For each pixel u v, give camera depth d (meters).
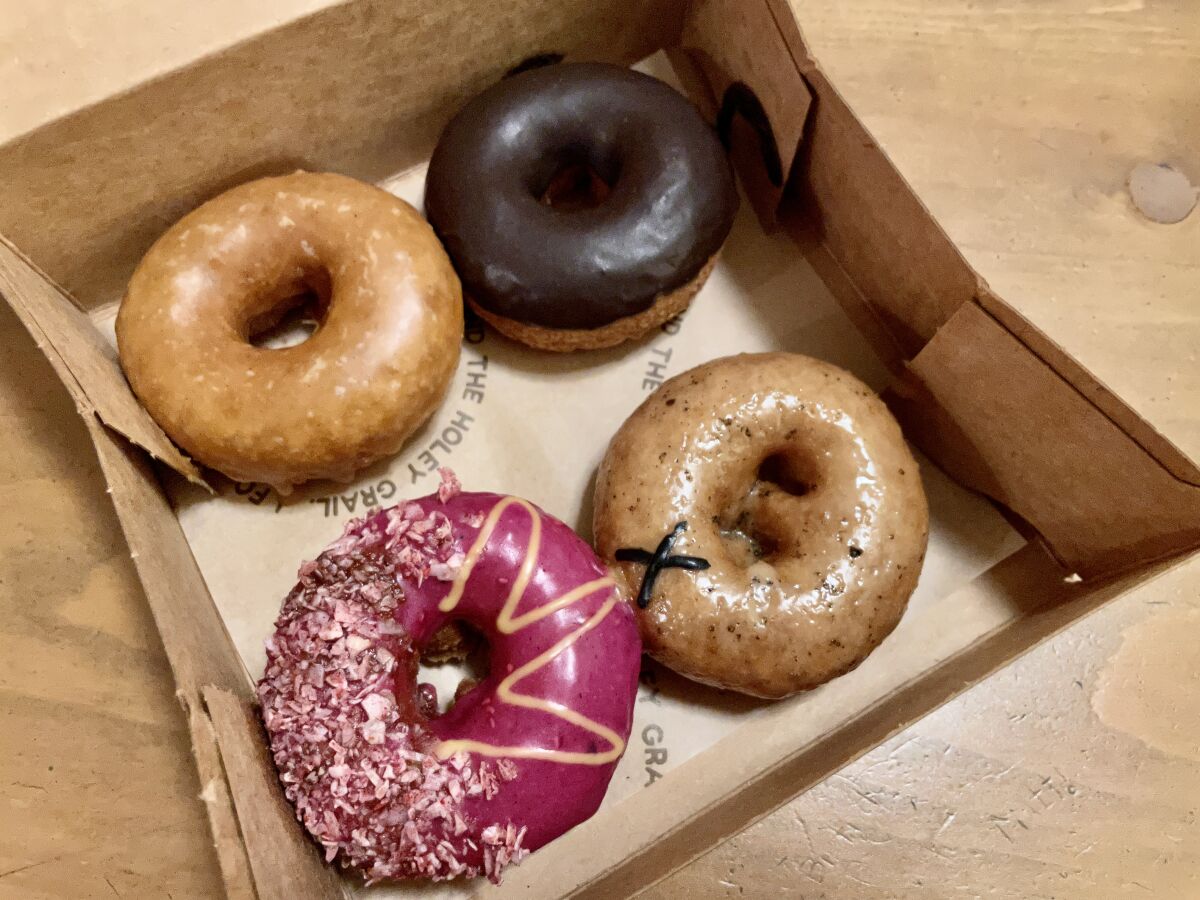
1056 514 0.23
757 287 0.26
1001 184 0.24
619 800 0.23
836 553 0.22
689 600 0.21
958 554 0.25
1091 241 0.23
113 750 0.21
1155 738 0.19
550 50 0.26
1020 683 0.19
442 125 0.26
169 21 0.20
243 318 0.23
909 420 0.25
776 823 0.18
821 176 0.24
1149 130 0.24
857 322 0.26
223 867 0.15
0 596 0.22
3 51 0.20
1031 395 0.21
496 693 0.20
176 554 0.22
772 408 0.22
